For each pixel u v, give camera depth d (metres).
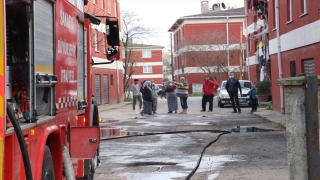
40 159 4.79
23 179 4.24
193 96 57.44
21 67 4.74
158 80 93.31
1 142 3.67
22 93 4.70
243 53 56.16
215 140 14.03
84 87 7.95
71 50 6.67
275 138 14.28
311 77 5.41
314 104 5.43
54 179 5.57
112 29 9.16
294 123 5.54
